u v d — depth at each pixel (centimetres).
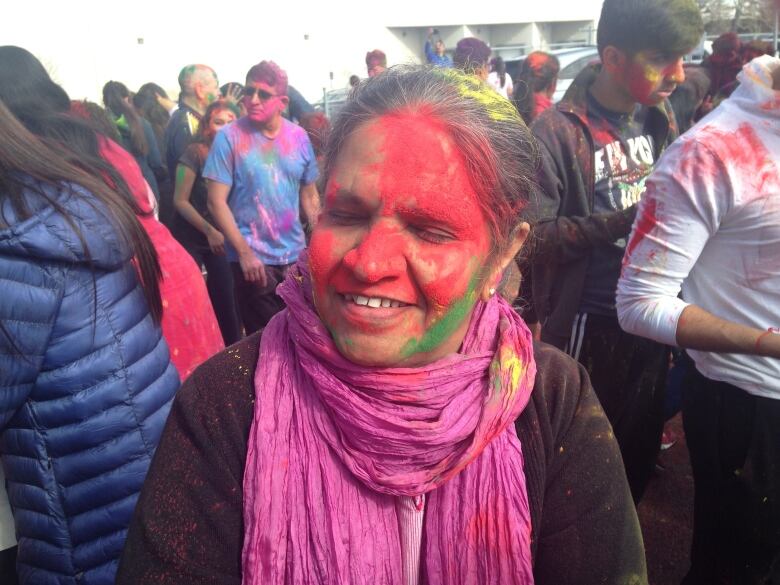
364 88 101
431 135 95
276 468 100
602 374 244
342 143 99
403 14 2309
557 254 226
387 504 102
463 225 96
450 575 100
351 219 99
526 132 105
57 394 147
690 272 183
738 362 180
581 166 231
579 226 222
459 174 96
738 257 171
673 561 275
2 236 135
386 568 100
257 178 362
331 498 100
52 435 149
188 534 101
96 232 146
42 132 199
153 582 99
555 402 111
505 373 103
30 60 207
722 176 166
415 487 99
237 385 108
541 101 424
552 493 107
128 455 155
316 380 100
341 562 98
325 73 2023
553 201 227
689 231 172
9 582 170
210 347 222
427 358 103
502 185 100
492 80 730
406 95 97
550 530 106
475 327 109
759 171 163
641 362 241
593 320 238
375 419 97
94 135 208
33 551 156
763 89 162
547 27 2891
